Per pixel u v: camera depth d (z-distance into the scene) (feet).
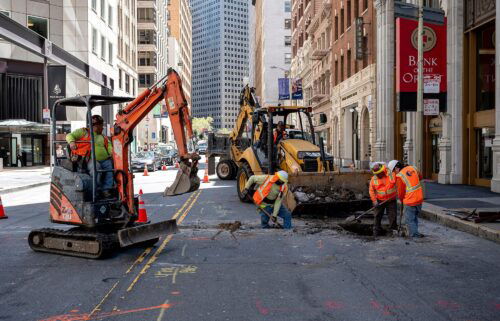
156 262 25.09
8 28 93.76
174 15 435.94
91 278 22.07
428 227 36.04
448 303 18.29
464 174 65.51
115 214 27.32
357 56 102.63
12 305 18.26
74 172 27.20
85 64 141.08
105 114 162.91
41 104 136.36
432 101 55.67
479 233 32.14
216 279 21.77
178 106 27.78
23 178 90.63
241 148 69.97
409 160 76.38
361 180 42.14
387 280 21.52
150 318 16.76
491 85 60.34
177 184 27.84
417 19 56.70
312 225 36.37
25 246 29.86
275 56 320.91
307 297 19.07
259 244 29.58
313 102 175.32
